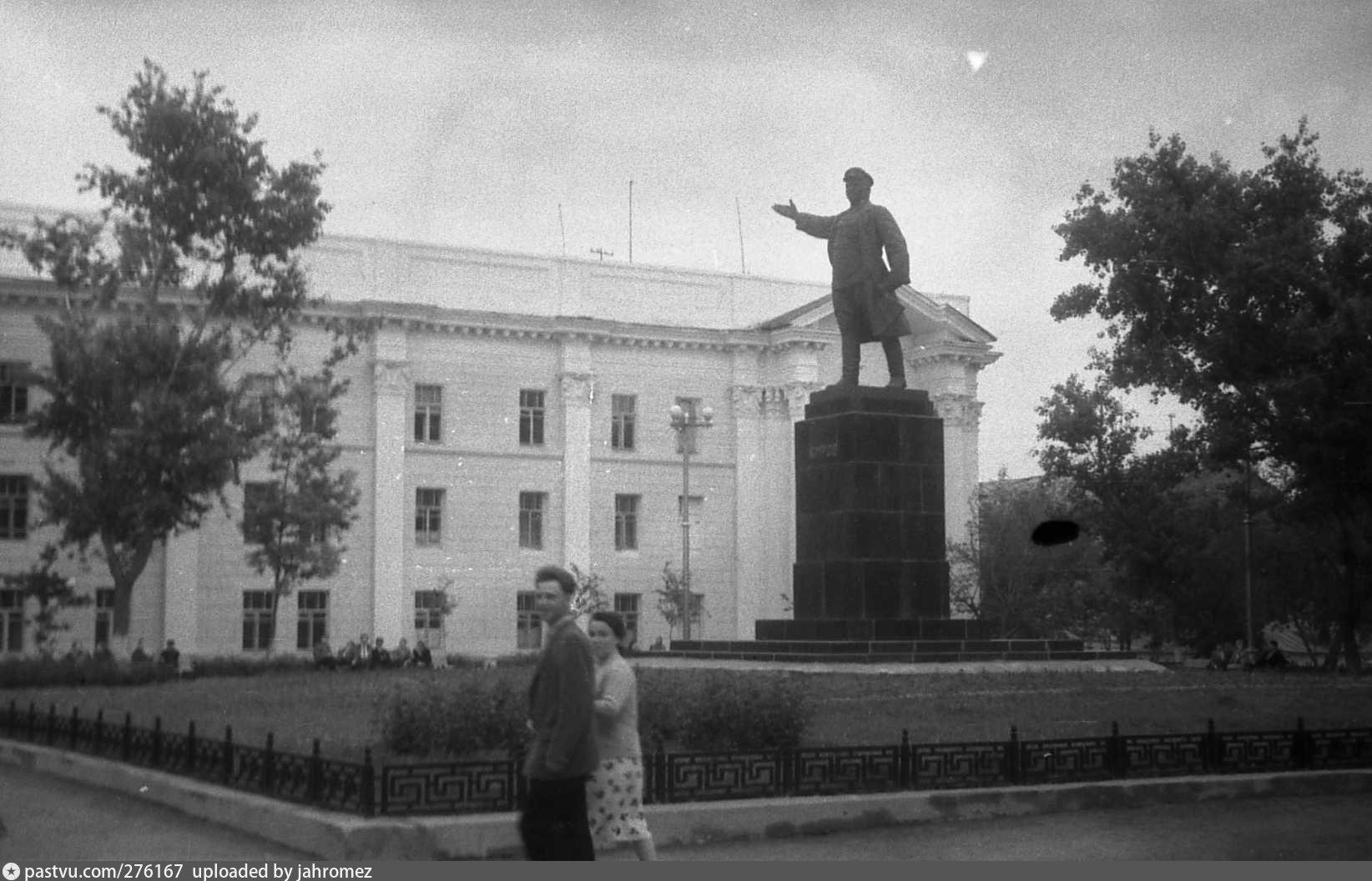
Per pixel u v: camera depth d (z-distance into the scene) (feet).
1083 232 110.22
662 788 37.22
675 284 184.03
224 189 114.52
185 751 43.09
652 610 179.42
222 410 115.55
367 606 165.07
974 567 179.42
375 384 165.99
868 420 84.74
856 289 86.33
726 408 185.47
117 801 42.75
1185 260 106.83
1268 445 109.50
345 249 166.61
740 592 182.80
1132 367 113.19
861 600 83.66
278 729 51.65
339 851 32.22
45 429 112.16
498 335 172.86
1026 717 56.18
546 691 27.20
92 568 150.61
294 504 128.36
